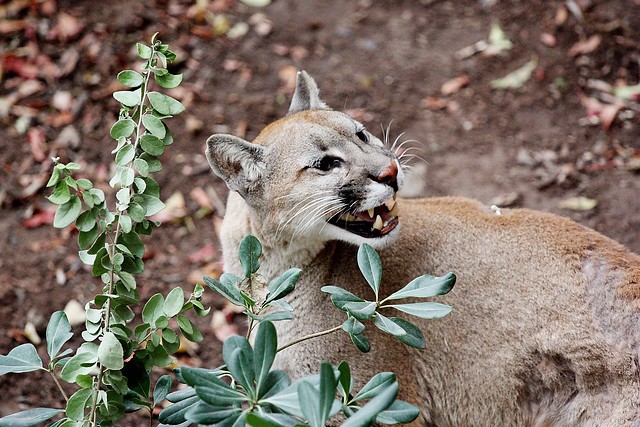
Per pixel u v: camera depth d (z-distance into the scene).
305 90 10.88
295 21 17.72
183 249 13.90
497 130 15.38
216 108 16.06
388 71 16.64
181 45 17.09
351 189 9.24
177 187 14.80
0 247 13.82
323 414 6.00
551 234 9.49
